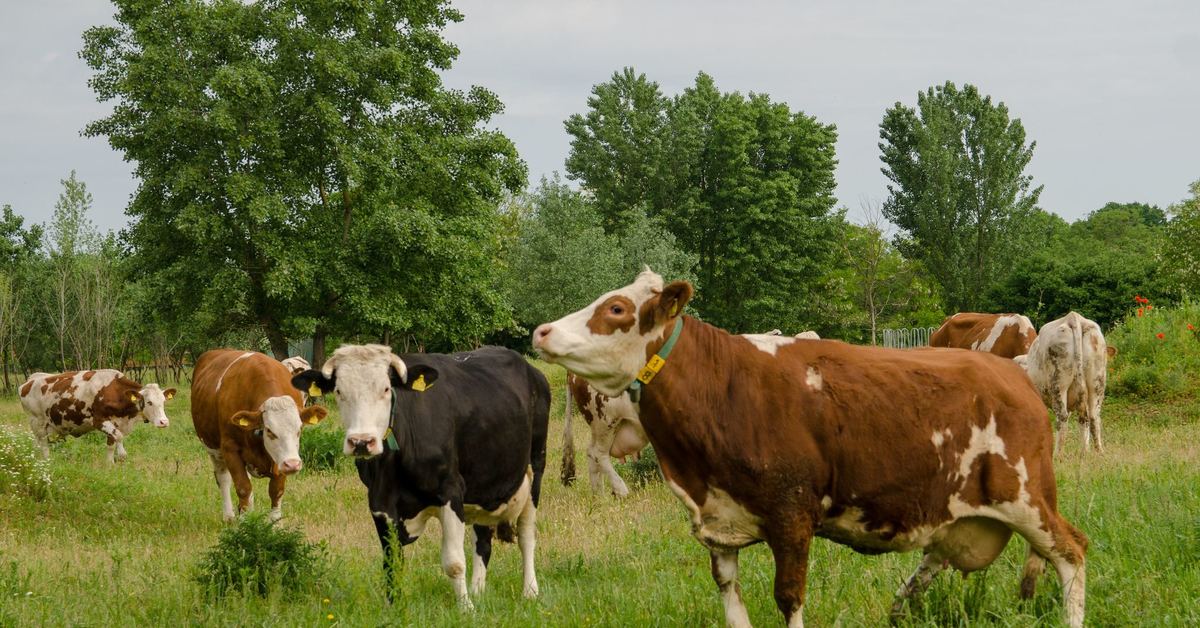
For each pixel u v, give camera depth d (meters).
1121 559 6.36
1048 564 5.71
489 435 7.72
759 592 6.28
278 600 7.23
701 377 5.23
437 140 36.44
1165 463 10.63
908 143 66.44
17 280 53.56
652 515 10.69
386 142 34.09
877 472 5.11
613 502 12.40
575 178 69.31
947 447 5.13
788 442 5.10
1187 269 37.34
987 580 5.98
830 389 5.15
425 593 7.50
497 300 38.34
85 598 7.34
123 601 7.23
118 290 50.00
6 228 56.12
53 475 13.20
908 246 64.19
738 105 64.25
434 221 34.91
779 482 5.10
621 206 66.25
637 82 68.81
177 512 12.62
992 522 5.31
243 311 36.22
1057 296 46.31
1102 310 45.22
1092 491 8.64
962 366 5.30
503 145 37.62
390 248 34.25
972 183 60.88
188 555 9.66
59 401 18.45
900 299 60.88
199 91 33.00
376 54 33.53
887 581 6.34
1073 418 17.34
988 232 60.44
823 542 7.39
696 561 7.65
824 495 5.20
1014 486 5.13
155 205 33.88
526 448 8.11
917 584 5.80
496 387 7.98
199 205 32.22
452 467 7.34
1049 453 5.27
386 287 35.12
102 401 18.39
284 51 33.66
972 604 5.62
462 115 38.00
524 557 8.12
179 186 31.25
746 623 5.43
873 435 5.09
